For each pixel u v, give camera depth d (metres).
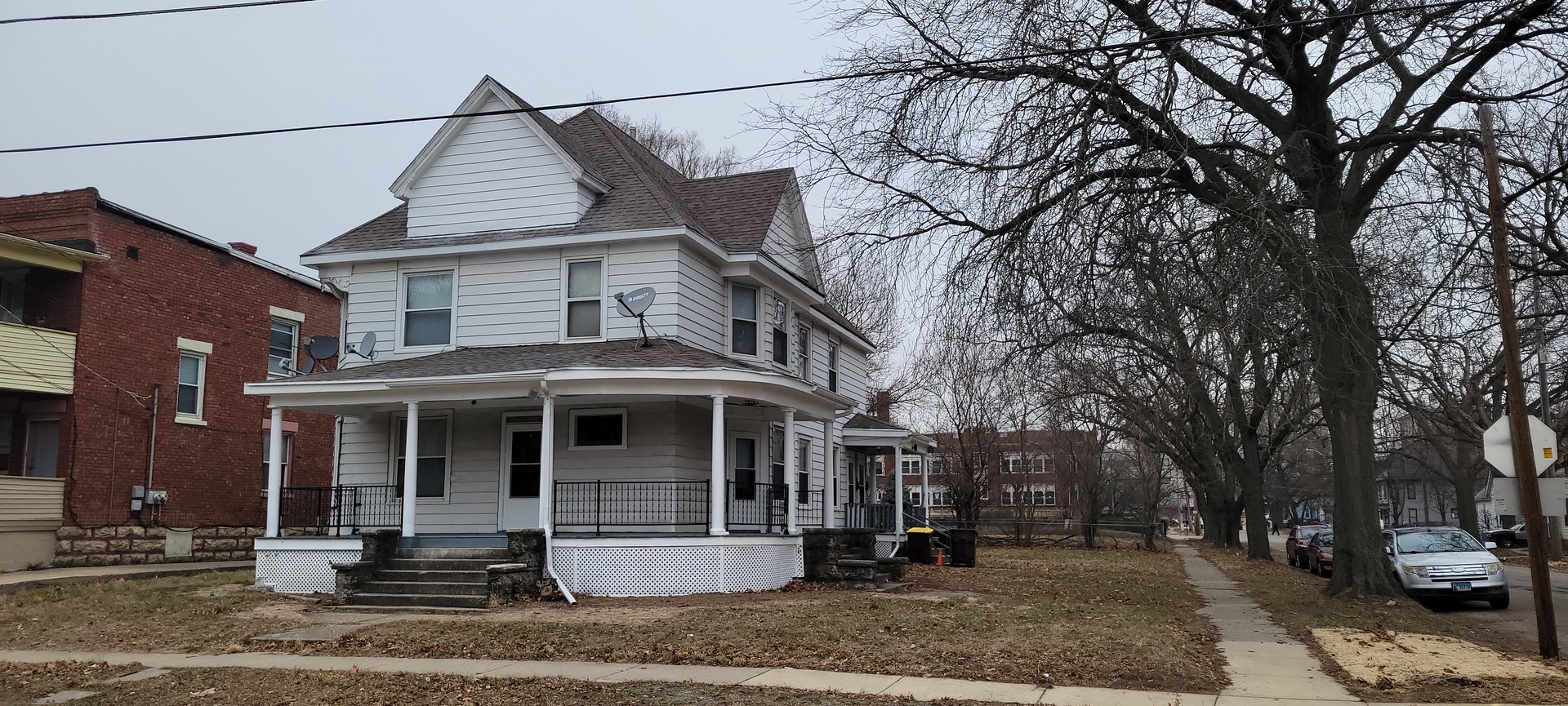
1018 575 24.89
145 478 24.20
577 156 20.55
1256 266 14.38
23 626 14.38
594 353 18.70
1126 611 16.11
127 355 23.98
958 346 16.77
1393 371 23.59
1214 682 10.28
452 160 21.30
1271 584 23.83
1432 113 17.12
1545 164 19.17
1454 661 11.45
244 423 27.23
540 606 16.14
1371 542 18.62
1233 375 18.91
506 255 20.73
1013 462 64.44
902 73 16.75
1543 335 29.98
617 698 9.52
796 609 15.18
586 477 19.62
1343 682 10.32
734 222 22.38
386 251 20.97
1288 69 16.81
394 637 12.87
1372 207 18.39
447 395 17.95
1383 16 16.00
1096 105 15.41
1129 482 74.19
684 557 17.62
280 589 18.56
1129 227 15.28
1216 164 16.69
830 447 22.20
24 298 23.47
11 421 23.59
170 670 11.17
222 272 26.84
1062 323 16.03
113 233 23.80
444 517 20.12
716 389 17.67
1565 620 17.31
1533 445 12.62
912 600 16.72
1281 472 79.31
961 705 9.20
